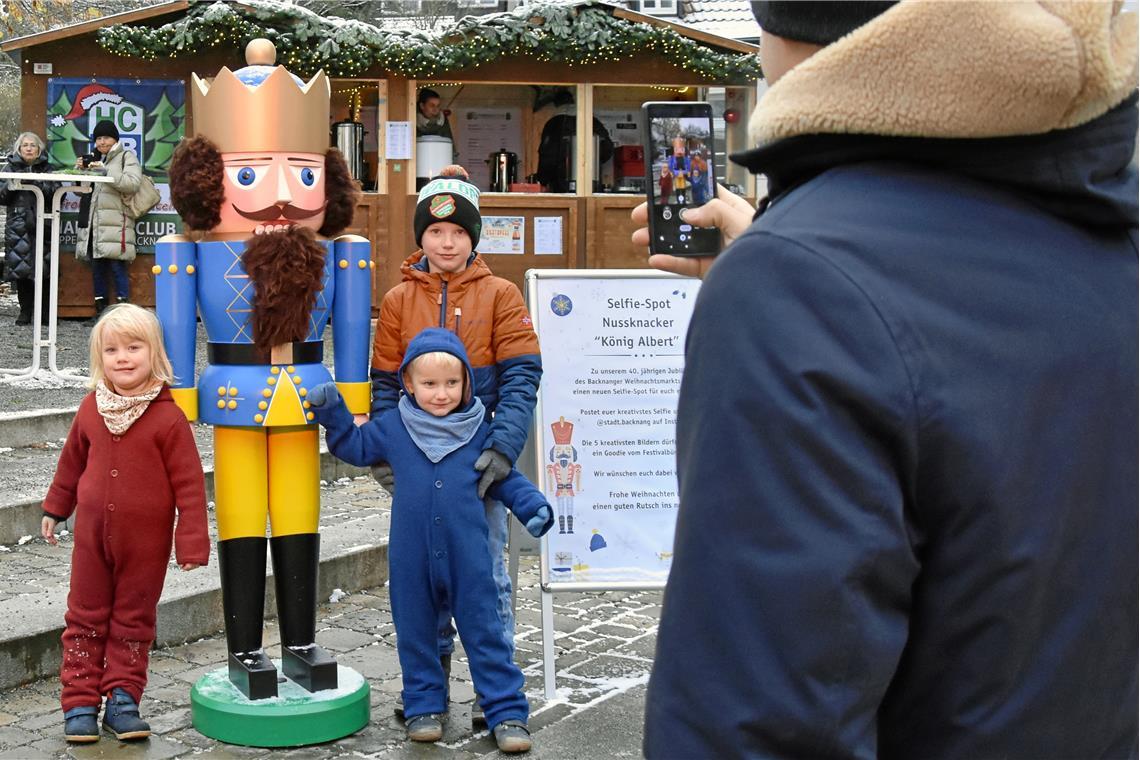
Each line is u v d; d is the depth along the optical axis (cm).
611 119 1325
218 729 387
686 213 194
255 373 390
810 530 101
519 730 385
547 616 444
